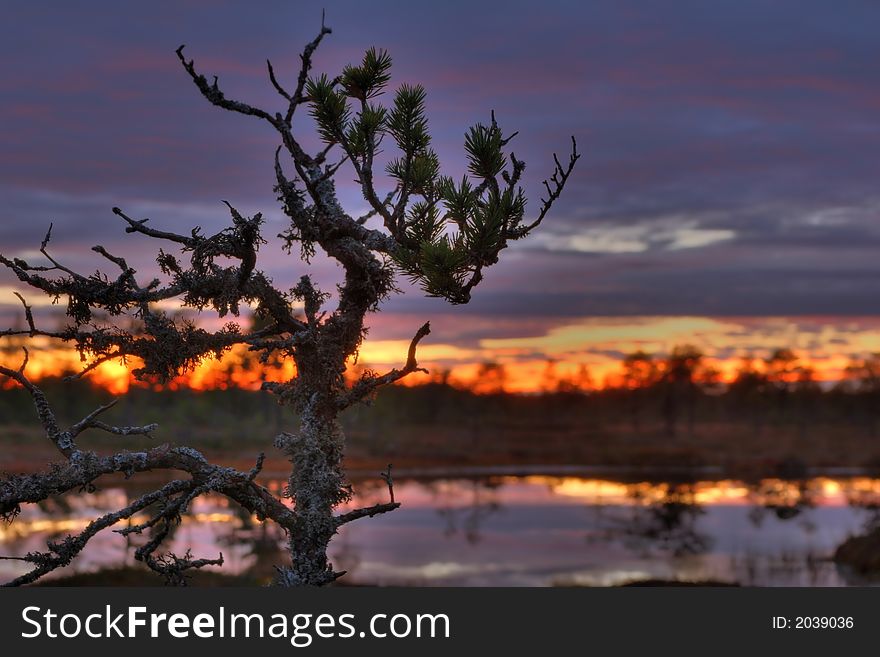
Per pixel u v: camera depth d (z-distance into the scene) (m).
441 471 135.62
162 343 7.34
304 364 7.95
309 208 7.89
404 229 7.42
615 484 114.62
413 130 7.82
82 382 137.38
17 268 7.12
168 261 7.43
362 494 93.19
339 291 8.06
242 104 7.46
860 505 83.25
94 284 7.30
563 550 55.56
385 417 190.00
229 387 143.88
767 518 73.00
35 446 109.94
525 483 116.19
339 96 8.09
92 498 66.00
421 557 52.06
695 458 157.75
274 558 42.69
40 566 6.77
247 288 7.67
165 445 7.46
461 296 6.96
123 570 34.47
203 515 60.34
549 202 7.12
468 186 7.15
